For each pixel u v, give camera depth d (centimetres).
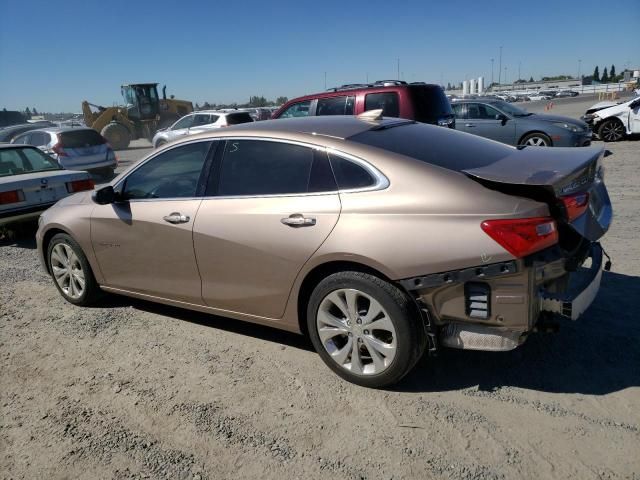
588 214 328
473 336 306
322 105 985
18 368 392
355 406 320
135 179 440
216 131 405
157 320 463
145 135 3027
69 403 342
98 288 490
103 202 434
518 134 1336
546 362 355
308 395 335
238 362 382
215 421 314
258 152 376
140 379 366
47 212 514
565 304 295
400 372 321
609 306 428
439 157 338
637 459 262
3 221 728
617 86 7925
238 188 378
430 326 312
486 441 282
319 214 334
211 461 280
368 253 312
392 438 289
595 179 353
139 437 303
